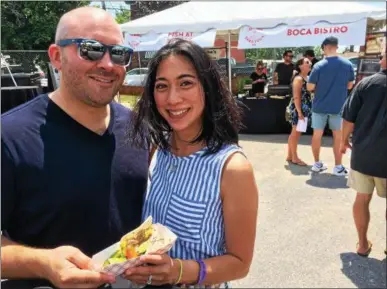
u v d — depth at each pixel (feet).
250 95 29.71
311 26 20.53
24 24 47.16
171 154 5.00
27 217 4.58
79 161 4.75
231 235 4.43
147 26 24.27
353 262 9.54
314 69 16.52
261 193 14.70
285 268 9.31
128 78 24.27
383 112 9.14
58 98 4.89
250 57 63.52
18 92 17.92
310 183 15.75
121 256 4.03
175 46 4.59
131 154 5.14
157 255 4.00
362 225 9.98
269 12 22.13
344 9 20.38
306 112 18.08
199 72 4.53
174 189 4.72
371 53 23.21
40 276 4.27
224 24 22.52
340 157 16.72
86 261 4.07
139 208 5.24
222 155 4.49
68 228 4.70
